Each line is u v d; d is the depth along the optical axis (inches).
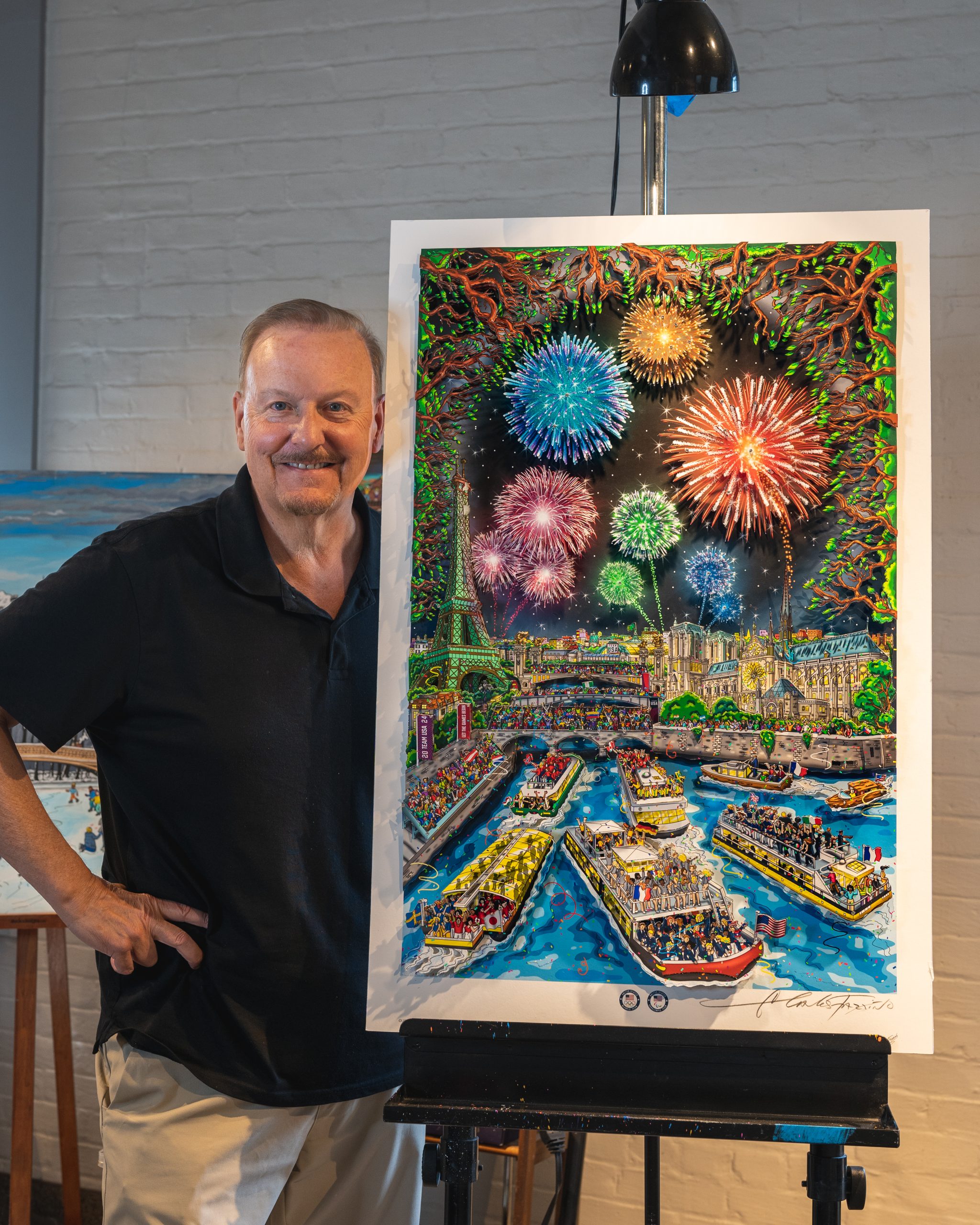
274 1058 42.7
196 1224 41.4
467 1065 36.8
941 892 64.2
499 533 39.2
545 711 38.4
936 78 64.4
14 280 78.4
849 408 37.7
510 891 37.8
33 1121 75.0
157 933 42.2
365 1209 46.7
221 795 42.5
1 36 78.2
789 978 36.1
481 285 39.7
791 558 37.7
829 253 38.1
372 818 41.8
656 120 45.4
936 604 64.4
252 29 75.4
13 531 74.6
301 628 43.8
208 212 76.3
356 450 43.0
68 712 41.8
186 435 76.9
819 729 37.0
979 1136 63.6
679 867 37.2
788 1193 66.5
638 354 38.9
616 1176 68.7
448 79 71.8
